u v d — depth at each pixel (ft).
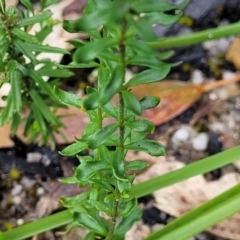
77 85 1.17
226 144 1.11
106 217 1.03
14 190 1.09
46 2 0.87
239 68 1.18
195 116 1.13
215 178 1.06
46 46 0.86
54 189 1.08
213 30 1.07
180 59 1.19
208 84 1.14
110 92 0.57
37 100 0.95
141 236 1.04
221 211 0.84
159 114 1.11
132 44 0.56
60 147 1.11
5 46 0.85
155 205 1.05
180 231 0.84
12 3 1.20
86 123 1.08
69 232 1.03
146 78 0.61
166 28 1.19
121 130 0.68
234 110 1.15
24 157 1.11
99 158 0.73
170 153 1.11
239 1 1.22
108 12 0.50
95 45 0.55
